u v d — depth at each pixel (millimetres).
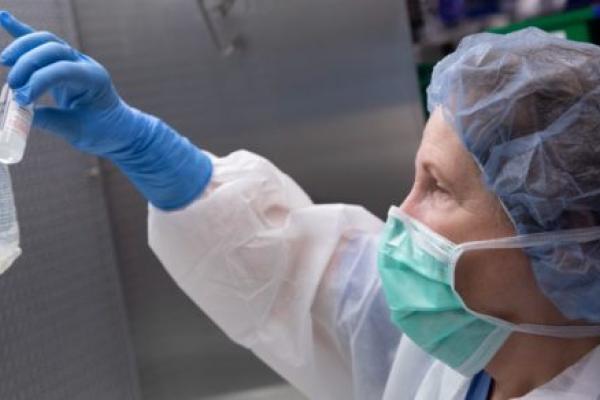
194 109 1506
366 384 960
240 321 963
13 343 989
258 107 1512
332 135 1517
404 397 913
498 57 687
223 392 1535
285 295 970
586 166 637
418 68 1595
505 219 672
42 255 1104
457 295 701
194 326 1510
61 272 1165
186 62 1490
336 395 1037
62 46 708
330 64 1492
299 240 981
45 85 656
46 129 771
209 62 1493
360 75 1491
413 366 915
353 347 957
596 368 660
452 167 690
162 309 1492
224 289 938
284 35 1488
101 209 1349
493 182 661
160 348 1504
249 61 1498
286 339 965
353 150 1516
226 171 952
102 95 763
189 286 949
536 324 686
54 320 1120
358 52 1484
